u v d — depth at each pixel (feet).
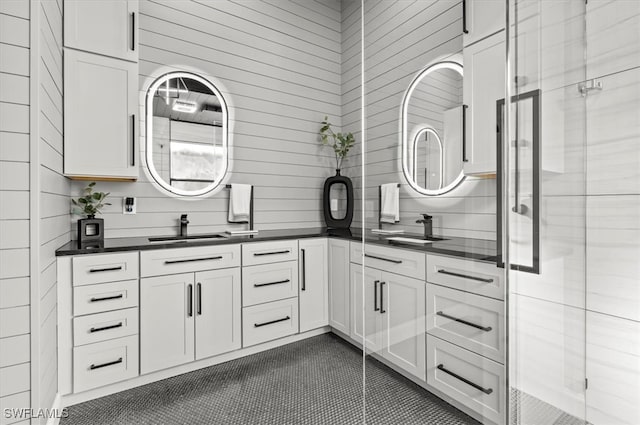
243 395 6.22
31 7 4.40
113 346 6.19
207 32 9.21
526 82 3.36
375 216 4.40
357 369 7.24
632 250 3.75
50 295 5.14
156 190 8.41
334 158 11.68
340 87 11.82
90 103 6.66
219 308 7.45
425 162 4.06
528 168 3.40
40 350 4.42
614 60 3.83
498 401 3.65
